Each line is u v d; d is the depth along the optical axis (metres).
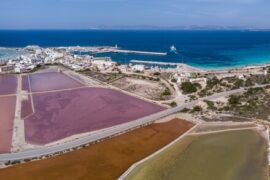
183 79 182.62
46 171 79.62
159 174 78.44
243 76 188.75
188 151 92.38
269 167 81.44
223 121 117.88
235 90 160.62
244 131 108.31
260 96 149.12
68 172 79.25
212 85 169.50
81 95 161.00
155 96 156.75
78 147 94.31
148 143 98.12
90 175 78.00
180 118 122.38
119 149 93.56
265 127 111.38
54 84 186.88
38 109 136.75
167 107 137.50
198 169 81.00
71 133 107.12
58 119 123.06
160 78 190.12
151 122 117.12
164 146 95.81
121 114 128.50
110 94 162.88
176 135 105.00
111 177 77.25
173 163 84.56
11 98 155.62
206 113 127.50
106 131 107.56
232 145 96.56
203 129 110.50
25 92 167.88
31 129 111.75
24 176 77.00
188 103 141.00
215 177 76.81
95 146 95.44
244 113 126.25
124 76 198.25
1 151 91.81
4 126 115.00
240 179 75.75
